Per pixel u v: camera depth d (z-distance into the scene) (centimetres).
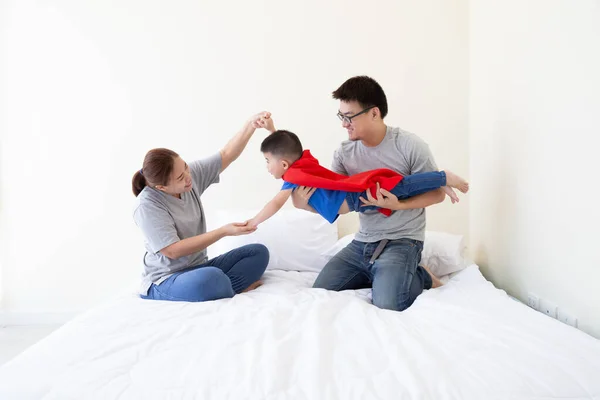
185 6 269
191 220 200
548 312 178
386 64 266
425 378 108
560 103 165
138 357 123
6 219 279
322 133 271
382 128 194
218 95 272
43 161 276
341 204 182
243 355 121
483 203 244
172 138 274
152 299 190
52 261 281
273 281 211
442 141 268
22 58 271
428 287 201
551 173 172
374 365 116
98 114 274
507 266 214
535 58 182
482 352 120
